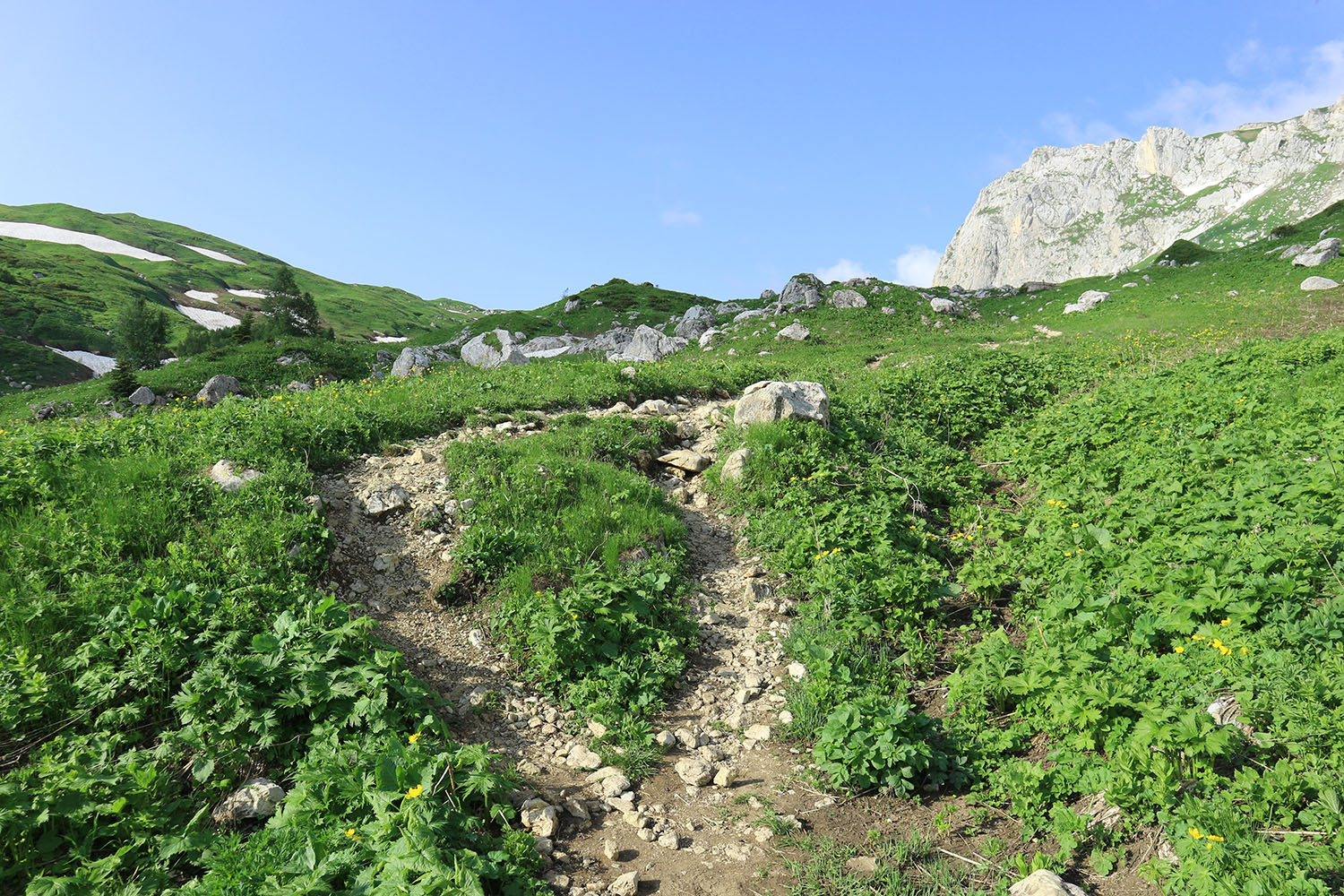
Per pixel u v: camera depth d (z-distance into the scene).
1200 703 4.99
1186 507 8.48
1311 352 15.24
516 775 5.50
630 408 15.32
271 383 36.88
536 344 46.50
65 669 5.55
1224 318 26.91
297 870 4.02
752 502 11.03
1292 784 4.09
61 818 4.33
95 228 153.12
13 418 35.69
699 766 5.80
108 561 6.82
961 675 6.45
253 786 4.89
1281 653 5.17
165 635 5.75
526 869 4.41
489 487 10.03
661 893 4.43
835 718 5.84
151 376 38.19
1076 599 7.00
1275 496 8.01
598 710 6.49
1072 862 4.26
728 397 17.91
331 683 5.64
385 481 10.09
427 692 5.97
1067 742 5.23
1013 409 17.02
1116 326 29.41
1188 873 3.73
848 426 13.94
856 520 9.80
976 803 5.07
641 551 9.08
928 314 38.41
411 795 4.50
